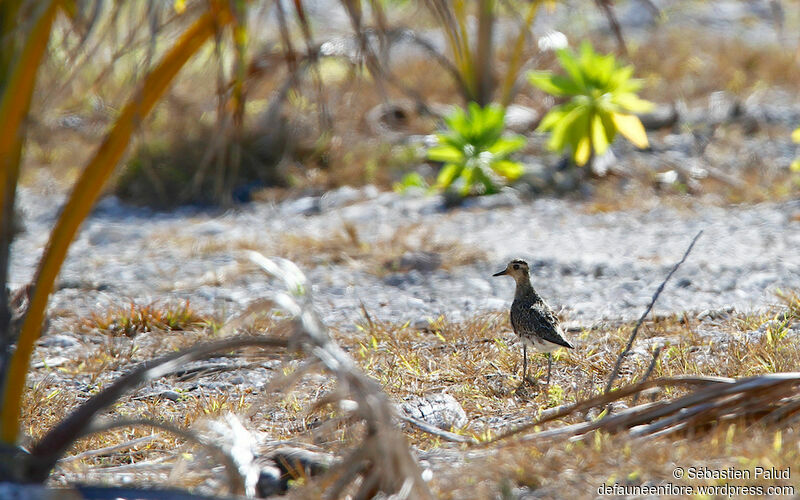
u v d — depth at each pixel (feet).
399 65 94.48
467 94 80.07
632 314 41.86
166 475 25.50
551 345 32.71
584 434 25.04
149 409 31.42
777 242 54.70
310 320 19.42
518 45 78.54
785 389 24.75
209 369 36.22
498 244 57.06
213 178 71.15
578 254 53.98
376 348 37.60
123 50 20.29
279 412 31.09
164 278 52.34
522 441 24.70
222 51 22.31
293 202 69.41
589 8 111.55
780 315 39.47
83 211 21.95
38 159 79.30
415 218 64.54
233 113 22.71
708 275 48.37
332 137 74.38
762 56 98.32
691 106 87.71
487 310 43.93
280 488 23.63
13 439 22.15
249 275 52.06
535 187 69.67
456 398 32.27
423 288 49.11
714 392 24.40
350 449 25.54
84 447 28.30
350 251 55.62
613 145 77.36
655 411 24.86
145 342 40.50
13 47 21.71
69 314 45.19
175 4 21.97
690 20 116.67
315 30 69.82
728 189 67.21
